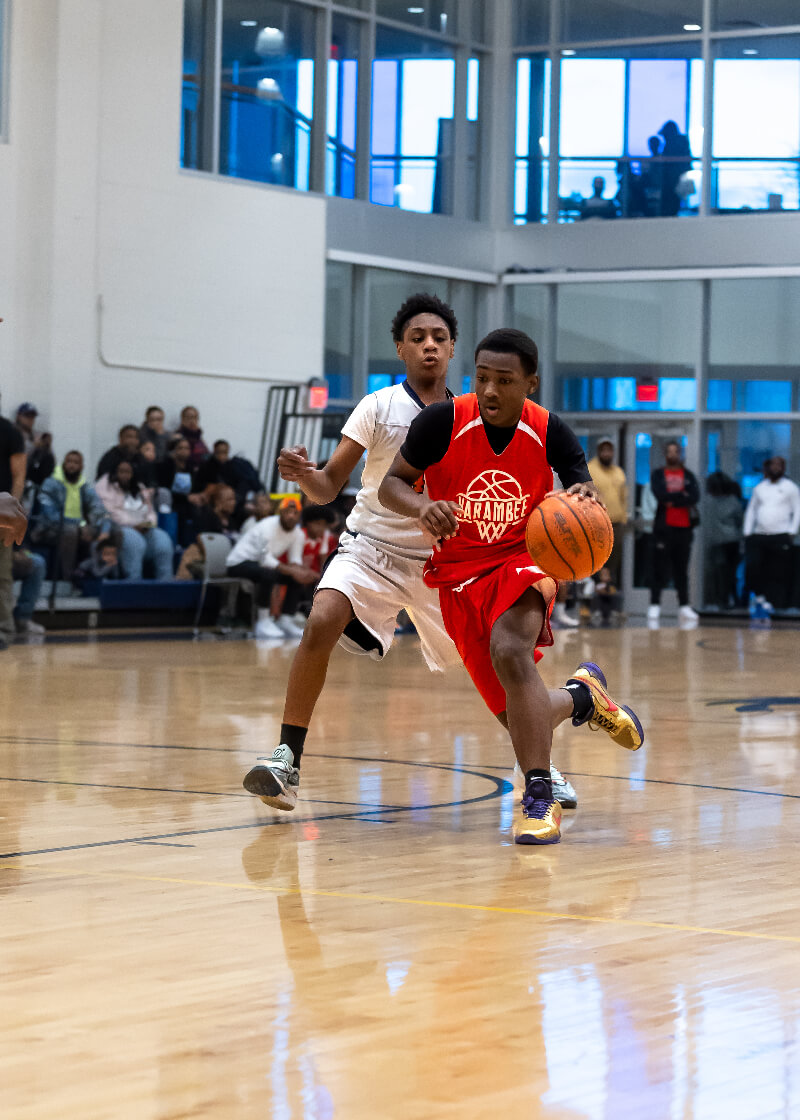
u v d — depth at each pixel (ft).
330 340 75.05
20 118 62.59
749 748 26.71
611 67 80.33
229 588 57.67
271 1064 9.59
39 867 15.74
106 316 64.59
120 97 65.00
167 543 60.23
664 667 45.14
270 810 19.53
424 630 19.97
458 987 11.38
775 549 74.49
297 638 56.03
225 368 68.59
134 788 21.06
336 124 75.20
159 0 65.87
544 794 17.74
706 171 78.64
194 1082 9.26
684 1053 9.90
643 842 17.66
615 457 79.77
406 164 78.64
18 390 62.59
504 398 17.57
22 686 35.88
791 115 77.46
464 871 15.87
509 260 82.12
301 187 73.56
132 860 16.16
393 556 19.34
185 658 45.32
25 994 11.11
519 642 17.94
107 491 59.52
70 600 56.65
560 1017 10.65
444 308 19.69
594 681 19.75
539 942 12.81
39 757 24.07
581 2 80.69
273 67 71.97
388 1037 10.16
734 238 77.77
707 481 77.41
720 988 11.42
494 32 82.12
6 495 14.10
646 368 79.10
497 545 18.29
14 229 62.44
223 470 63.16
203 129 69.05
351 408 75.46
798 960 12.27
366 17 75.92
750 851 17.12
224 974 11.70
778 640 59.36
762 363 76.84
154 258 66.08
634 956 12.35
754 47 77.82
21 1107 8.82
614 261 80.07
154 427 63.05
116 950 12.42
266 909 13.97
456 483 18.06
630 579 79.00
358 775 22.77
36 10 62.69
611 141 80.53
